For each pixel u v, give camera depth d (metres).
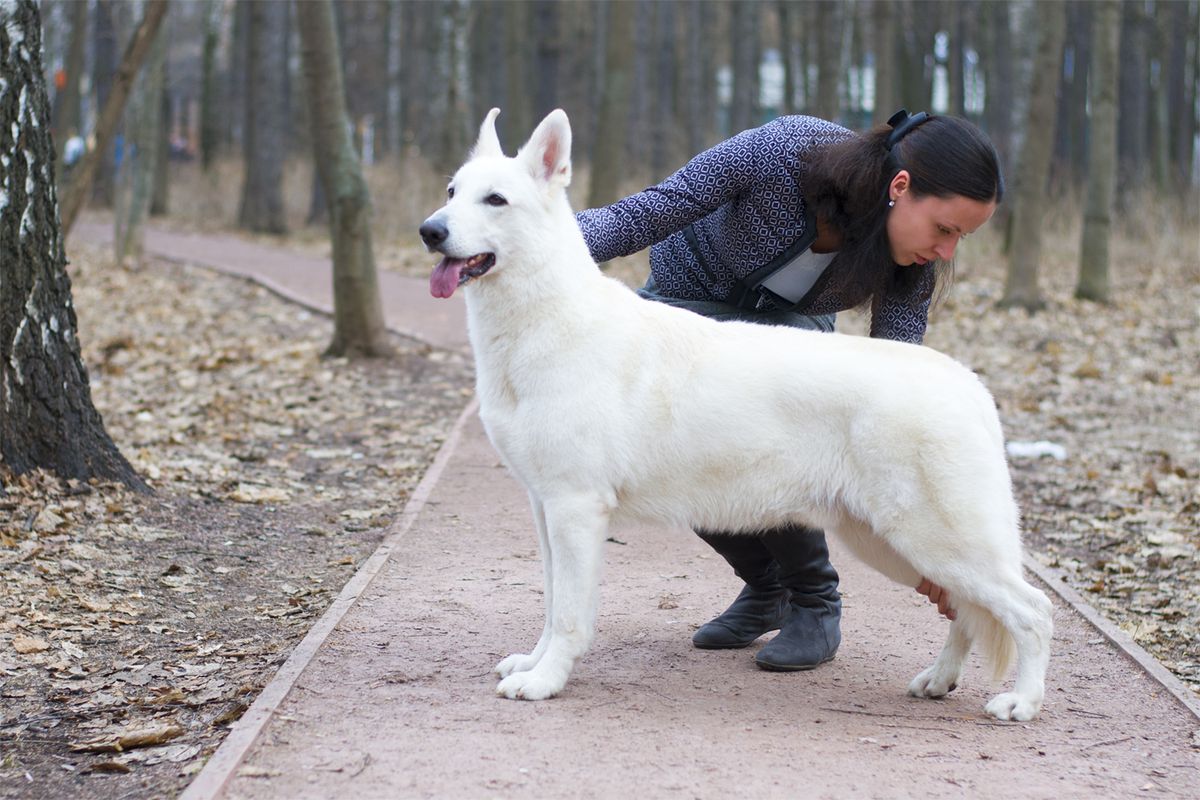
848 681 3.97
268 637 4.43
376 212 23.00
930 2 32.25
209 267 17.81
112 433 7.98
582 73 37.22
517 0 23.55
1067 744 3.42
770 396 3.50
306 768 3.07
